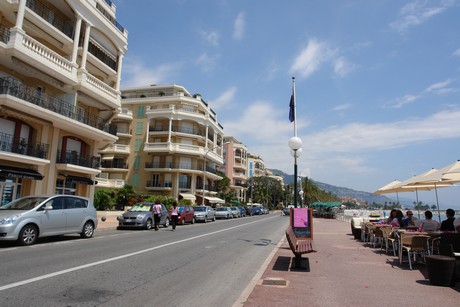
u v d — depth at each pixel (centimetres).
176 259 996
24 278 675
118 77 2958
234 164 9031
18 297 548
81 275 726
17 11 2048
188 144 5494
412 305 547
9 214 1134
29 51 2009
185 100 5566
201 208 3378
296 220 1030
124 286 653
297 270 841
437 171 1331
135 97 6025
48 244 1209
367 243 1440
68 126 2394
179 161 5328
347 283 700
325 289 648
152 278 732
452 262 683
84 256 975
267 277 753
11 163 2061
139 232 1881
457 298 591
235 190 9000
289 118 1484
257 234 1958
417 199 1942
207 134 5662
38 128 2267
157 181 5397
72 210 1359
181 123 5475
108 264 867
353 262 967
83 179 2602
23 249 1062
